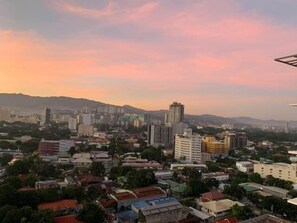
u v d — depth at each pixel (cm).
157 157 19450
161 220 8338
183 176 14900
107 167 16938
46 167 13888
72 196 9644
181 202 10169
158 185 12288
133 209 9069
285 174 15025
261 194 11344
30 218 7181
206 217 8831
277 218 8500
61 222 7569
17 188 10369
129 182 11681
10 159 16500
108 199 9869
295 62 2098
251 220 8169
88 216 7625
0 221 7175
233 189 11319
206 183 12531
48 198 9088
